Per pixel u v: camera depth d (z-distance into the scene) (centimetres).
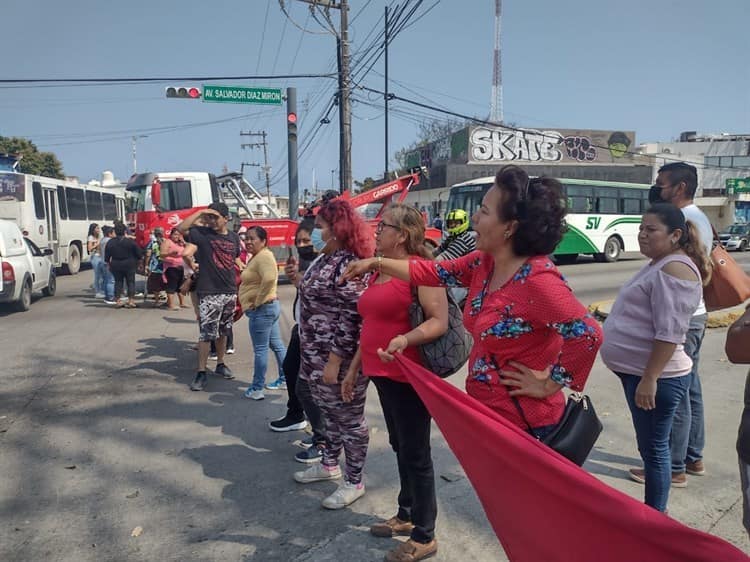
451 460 417
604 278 1606
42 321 1010
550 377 210
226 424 497
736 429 462
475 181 2059
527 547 212
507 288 216
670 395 296
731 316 890
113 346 800
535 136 3800
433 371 277
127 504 360
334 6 1731
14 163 2019
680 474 366
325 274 341
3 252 1055
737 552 173
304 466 413
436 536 316
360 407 350
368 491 373
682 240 294
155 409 537
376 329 291
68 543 317
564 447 214
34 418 516
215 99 1568
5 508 356
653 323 295
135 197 1549
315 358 355
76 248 1978
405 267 270
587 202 2188
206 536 323
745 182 4228
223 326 616
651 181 4006
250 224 1408
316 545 312
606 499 190
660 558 183
